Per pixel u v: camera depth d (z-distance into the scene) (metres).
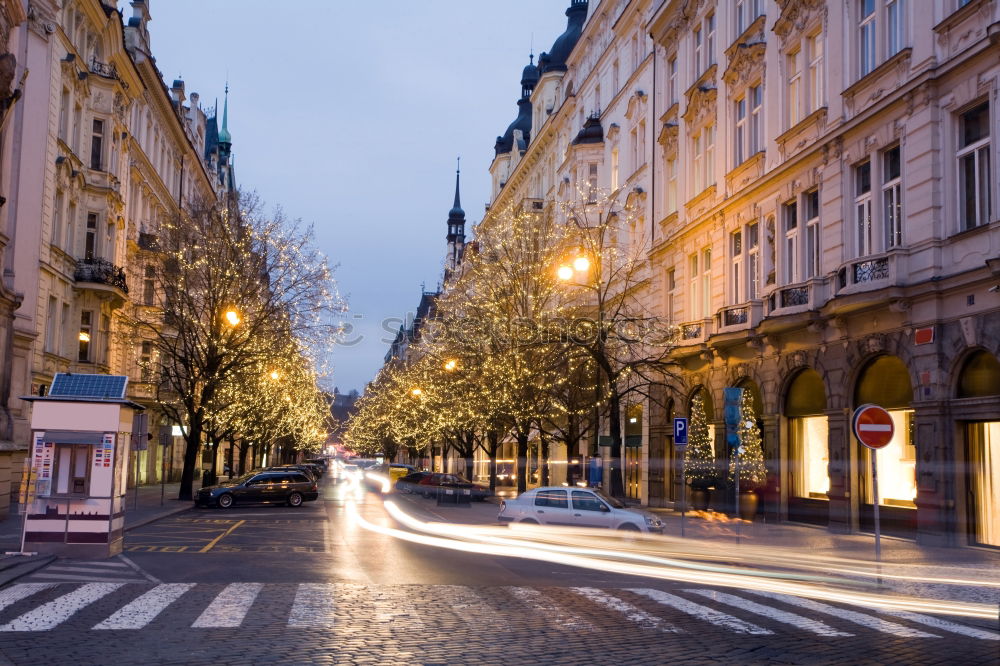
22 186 30.72
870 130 22.98
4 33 25.66
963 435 19.94
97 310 40.44
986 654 9.62
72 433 17.33
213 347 39.41
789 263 27.55
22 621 10.63
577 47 54.84
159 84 50.62
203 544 20.86
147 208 52.09
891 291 21.00
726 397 23.92
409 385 65.38
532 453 56.84
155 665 8.53
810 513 25.97
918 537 20.66
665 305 38.19
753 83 29.80
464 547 20.92
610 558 19.03
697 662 9.03
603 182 49.47
